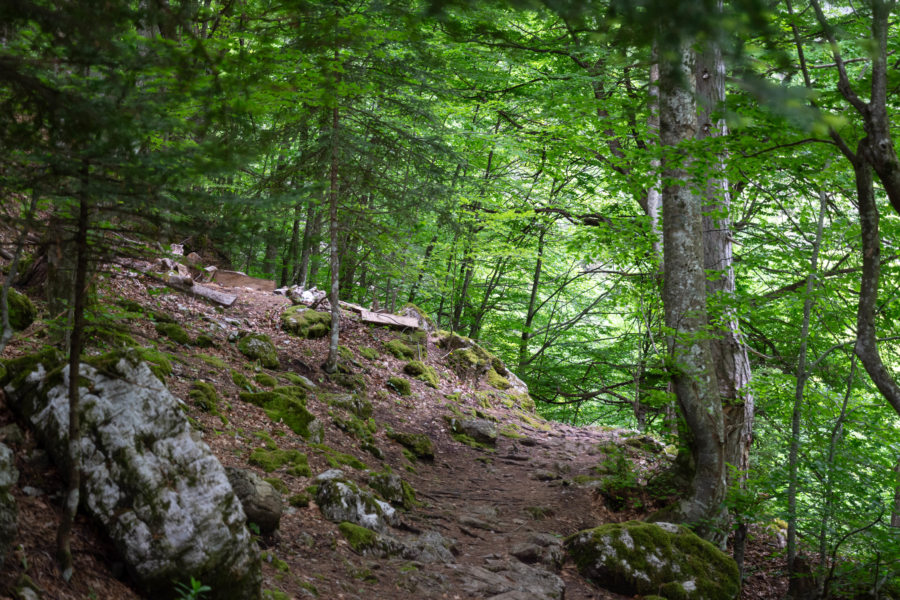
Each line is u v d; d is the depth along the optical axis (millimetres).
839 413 8453
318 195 11305
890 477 7293
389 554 6543
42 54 3391
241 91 4039
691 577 7316
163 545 4258
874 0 5500
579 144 12250
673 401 9578
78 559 4129
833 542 7914
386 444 10742
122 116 3342
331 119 11688
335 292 12352
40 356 4895
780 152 7219
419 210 12555
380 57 10297
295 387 10352
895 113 6539
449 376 15570
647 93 9344
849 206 10648
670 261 8914
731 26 2084
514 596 6020
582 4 2191
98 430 4461
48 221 4062
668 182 7852
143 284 11531
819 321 9484
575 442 13828
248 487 5824
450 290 19703
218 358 10352
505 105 14539
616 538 7539
